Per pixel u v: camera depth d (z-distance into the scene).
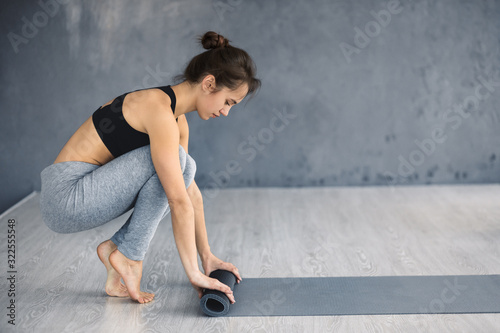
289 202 4.02
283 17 4.30
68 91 4.33
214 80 1.93
